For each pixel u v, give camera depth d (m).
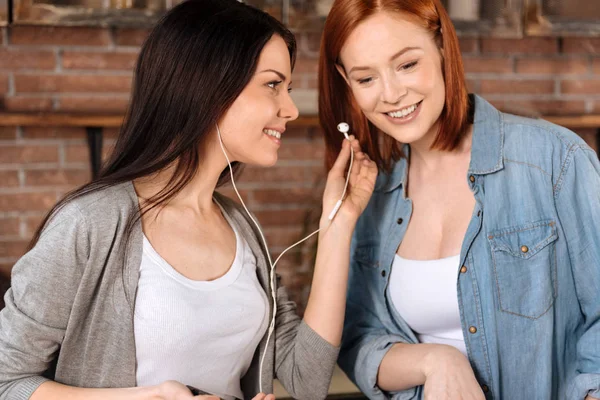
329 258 1.39
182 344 1.20
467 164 1.41
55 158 2.93
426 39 1.29
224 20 1.23
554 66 3.22
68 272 1.14
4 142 2.89
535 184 1.33
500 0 3.00
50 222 1.18
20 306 1.14
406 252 1.43
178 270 1.23
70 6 2.78
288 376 1.38
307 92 3.03
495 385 1.33
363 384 1.42
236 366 1.31
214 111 1.22
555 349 1.34
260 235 1.43
